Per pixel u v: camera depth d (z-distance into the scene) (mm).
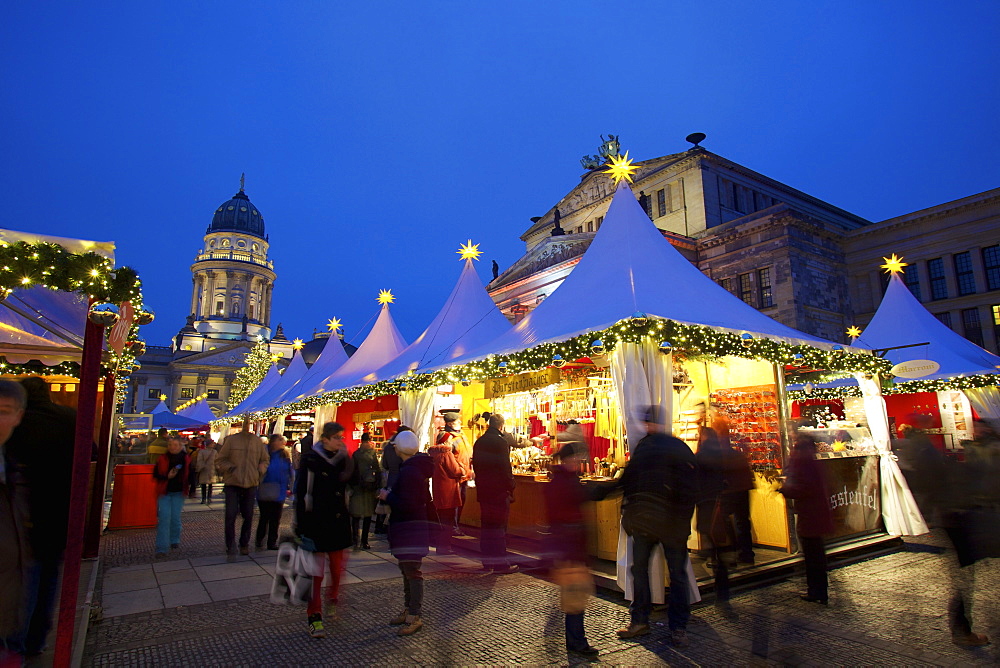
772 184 45625
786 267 34406
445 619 5816
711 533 6023
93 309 4438
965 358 13656
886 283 36750
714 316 7656
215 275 85750
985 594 6336
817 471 6242
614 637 5293
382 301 18859
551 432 10875
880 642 5051
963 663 4609
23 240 4957
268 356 67688
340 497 5707
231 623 5812
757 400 8828
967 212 34250
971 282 34062
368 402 18422
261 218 94188
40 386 4070
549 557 5051
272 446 9875
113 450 15742
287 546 6000
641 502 5281
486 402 12383
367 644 5199
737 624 5594
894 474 9430
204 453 17516
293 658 4902
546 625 5613
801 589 6672
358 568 8156
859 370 10086
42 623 4094
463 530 10234
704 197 40750
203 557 9062
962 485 5141
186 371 76562
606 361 9148
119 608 6316
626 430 6727
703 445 6285
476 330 12914
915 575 7297
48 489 3941
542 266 40156
